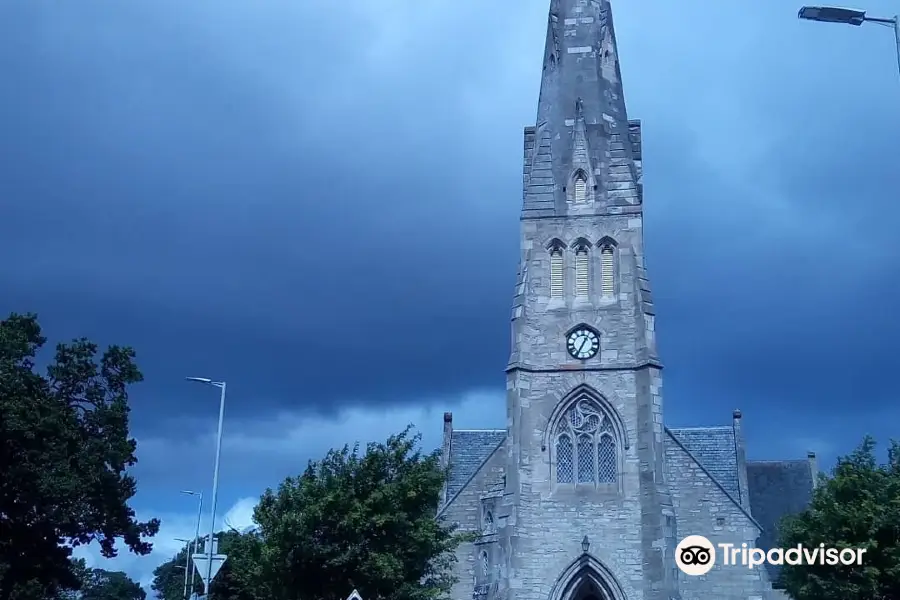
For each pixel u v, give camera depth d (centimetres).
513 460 4538
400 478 3744
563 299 4819
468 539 4006
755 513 6166
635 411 4559
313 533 3509
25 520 4938
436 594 3866
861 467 3978
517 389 4641
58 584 5703
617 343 4691
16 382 4831
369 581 3491
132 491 5409
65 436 5009
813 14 2447
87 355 5409
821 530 3831
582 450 4575
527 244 4944
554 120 5219
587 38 5397
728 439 5831
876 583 3612
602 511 4425
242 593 5809
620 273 4809
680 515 4872
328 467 3691
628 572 4322
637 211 4903
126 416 5412
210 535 4353
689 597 4725
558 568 4381
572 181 5025
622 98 5341
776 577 5566
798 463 6419
